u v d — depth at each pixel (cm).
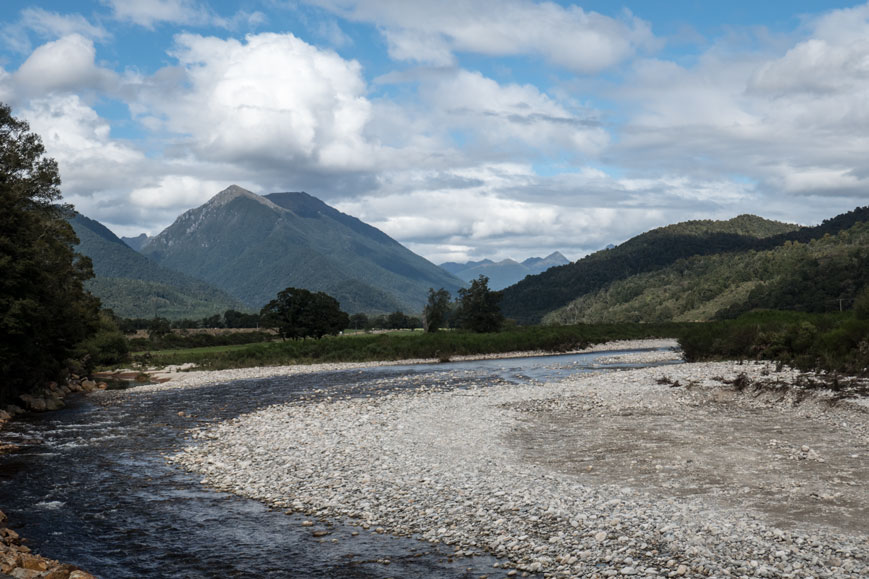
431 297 12219
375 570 1128
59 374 4650
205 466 1975
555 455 1967
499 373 5291
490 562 1138
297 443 2231
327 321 10312
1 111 4281
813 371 3478
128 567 1184
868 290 4716
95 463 2072
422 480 1669
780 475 1639
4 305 3322
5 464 2064
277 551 1241
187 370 6825
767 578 986
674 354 7094
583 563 1091
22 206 4234
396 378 4997
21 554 1169
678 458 1867
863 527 1219
